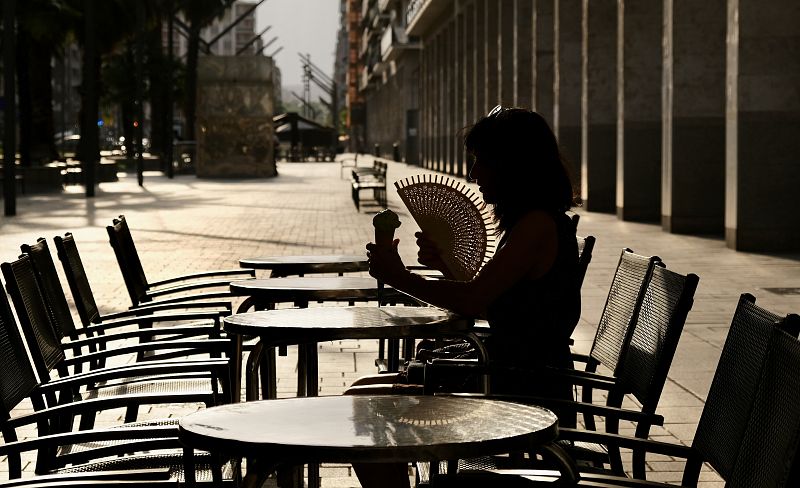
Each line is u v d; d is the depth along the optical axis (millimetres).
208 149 52375
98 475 3301
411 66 77688
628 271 4973
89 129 34312
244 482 2648
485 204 4500
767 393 3021
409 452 2609
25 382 4180
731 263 16172
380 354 6906
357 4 157500
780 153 17875
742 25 17859
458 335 4566
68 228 22375
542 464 4227
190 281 13492
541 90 33781
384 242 4277
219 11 66125
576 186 4449
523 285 4371
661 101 24594
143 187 42781
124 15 54750
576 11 30406
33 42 44875
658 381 4062
